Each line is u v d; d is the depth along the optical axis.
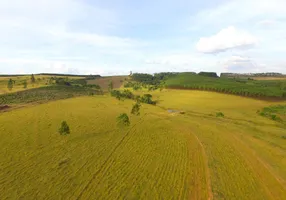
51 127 52.94
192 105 114.06
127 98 131.00
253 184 28.81
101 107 89.69
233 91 144.62
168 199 24.75
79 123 58.22
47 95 120.69
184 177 30.16
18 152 36.78
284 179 30.39
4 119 58.56
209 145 44.38
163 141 46.59
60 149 39.12
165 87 195.38
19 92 122.12
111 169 31.97
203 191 26.56
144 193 25.81
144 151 39.97
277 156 39.34
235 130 58.72
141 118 70.81
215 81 196.88
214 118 78.88
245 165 34.78
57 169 31.25
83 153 37.78
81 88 175.12
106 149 40.25
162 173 31.27
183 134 52.91
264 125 70.94
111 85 197.00
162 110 94.19
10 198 23.94
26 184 26.91
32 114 67.00
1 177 28.39
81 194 25.08
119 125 57.62
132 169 32.25
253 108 104.94
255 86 160.12
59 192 25.34
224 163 35.34
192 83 184.00
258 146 44.78
